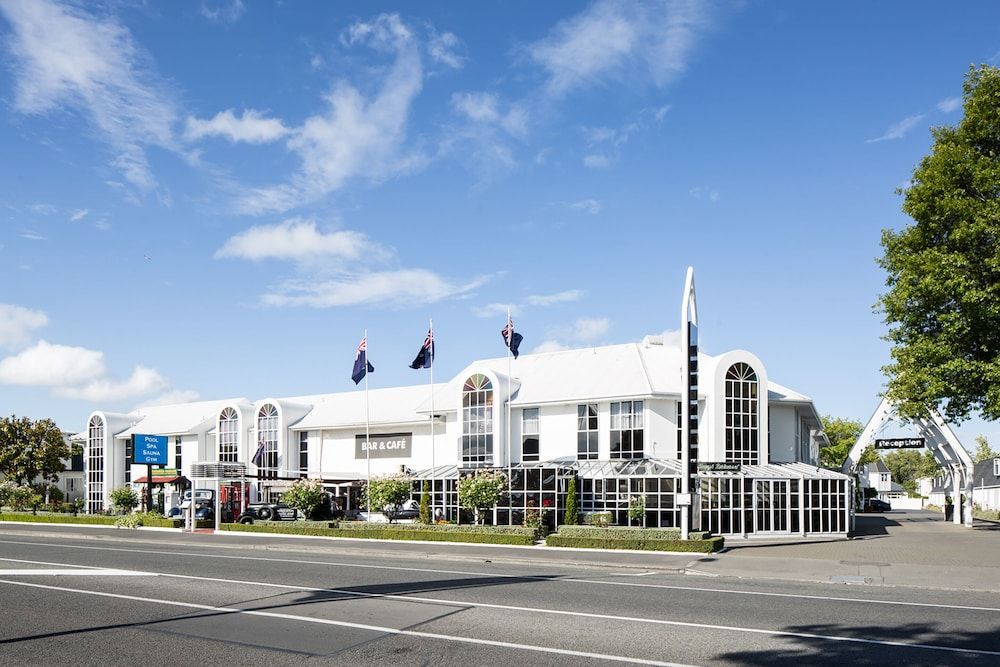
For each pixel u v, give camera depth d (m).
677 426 43.12
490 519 41.03
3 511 66.88
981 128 29.06
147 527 45.31
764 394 42.28
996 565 23.86
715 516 37.03
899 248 32.09
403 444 54.47
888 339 35.00
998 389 27.22
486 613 14.54
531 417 46.62
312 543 33.25
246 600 16.31
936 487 103.75
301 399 64.12
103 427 70.44
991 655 11.12
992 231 26.97
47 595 17.09
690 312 32.66
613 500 38.78
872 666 10.50
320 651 11.45
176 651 11.54
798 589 18.50
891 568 22.92
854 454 48.44
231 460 62.38
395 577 20.62
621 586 18.77
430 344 45.59
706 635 12.45
